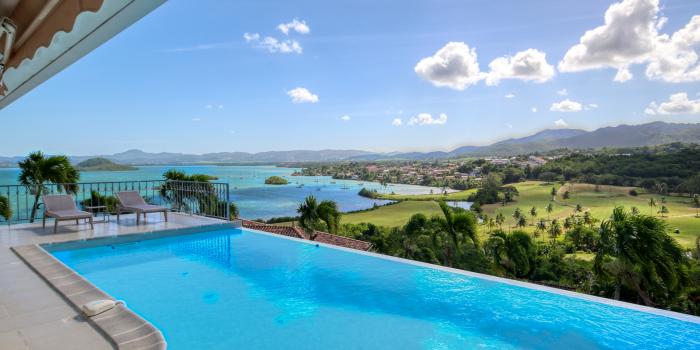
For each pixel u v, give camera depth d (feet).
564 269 98.27
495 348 12.26
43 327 9.65
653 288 73.26
